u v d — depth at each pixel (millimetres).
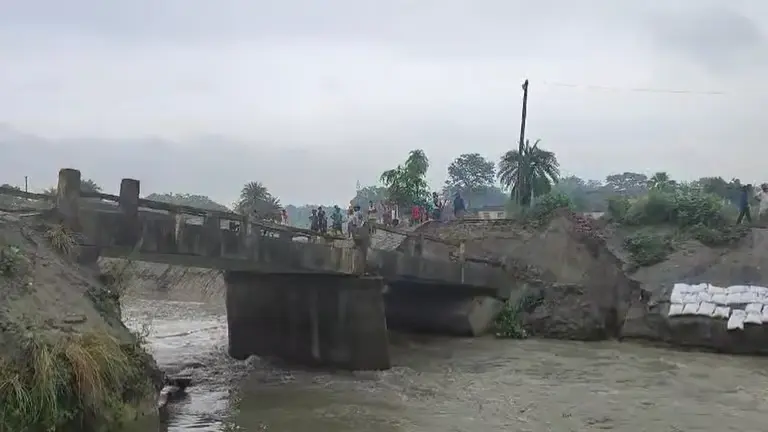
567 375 25250
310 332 25109
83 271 16156
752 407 20625
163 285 52219
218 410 19031
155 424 14406
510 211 50688
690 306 32250
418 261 29672
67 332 12945
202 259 20578
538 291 36750
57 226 16219
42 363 11227
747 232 39375
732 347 30672
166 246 19016
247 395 20906
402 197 55125
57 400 11266
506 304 36344
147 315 41281
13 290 13203
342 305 24562
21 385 10875
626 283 36000
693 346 31594
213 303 49219
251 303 26578
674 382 24203
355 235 25203
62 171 16906
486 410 19703
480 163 96000
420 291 36562
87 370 11961
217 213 20547
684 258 38969
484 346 32156
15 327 11930
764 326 30312
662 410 20094
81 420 11727
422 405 20156
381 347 24734
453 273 32219
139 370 14297
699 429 18141
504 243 40062
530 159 52062
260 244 21609
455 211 50000
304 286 25375
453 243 34156
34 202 18672
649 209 43969
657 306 33625
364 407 19703
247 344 26609
